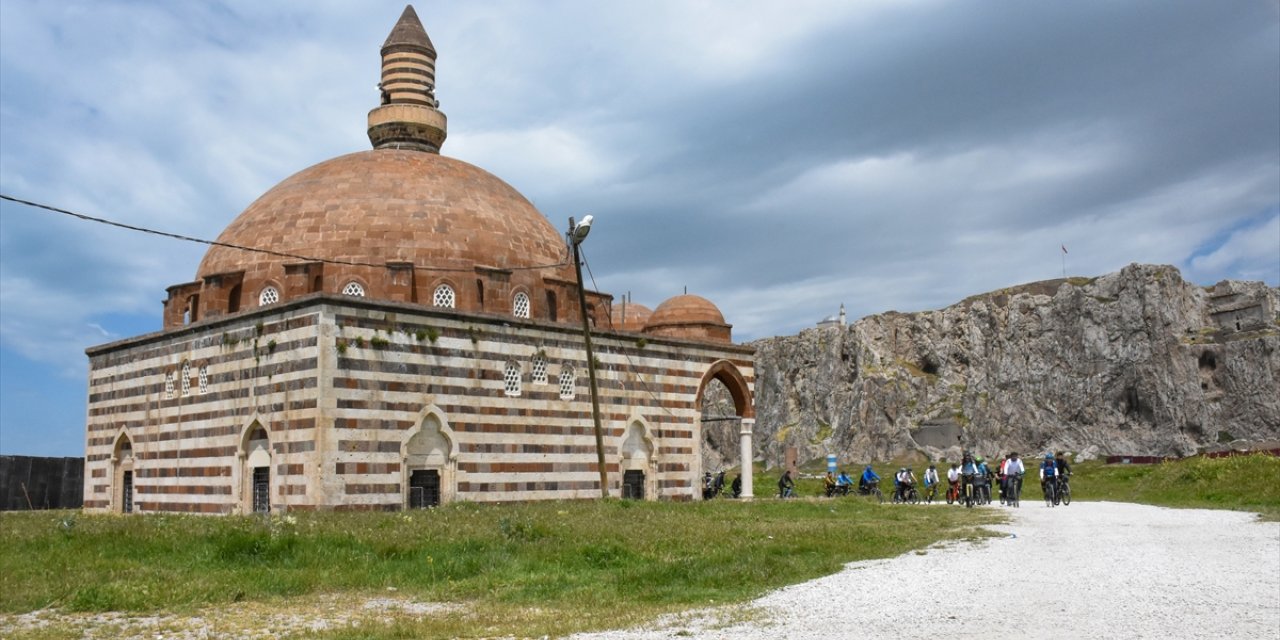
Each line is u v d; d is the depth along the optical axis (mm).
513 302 48594
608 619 16344
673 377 55188
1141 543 28172
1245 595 18281
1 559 22250
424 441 42781
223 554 23344
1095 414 161875
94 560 22422
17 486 62406
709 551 25031
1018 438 165875
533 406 47094
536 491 46812
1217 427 154125
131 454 49531
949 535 31047
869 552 26109
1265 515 38531
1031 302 175625
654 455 53344
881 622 15641
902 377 176500
